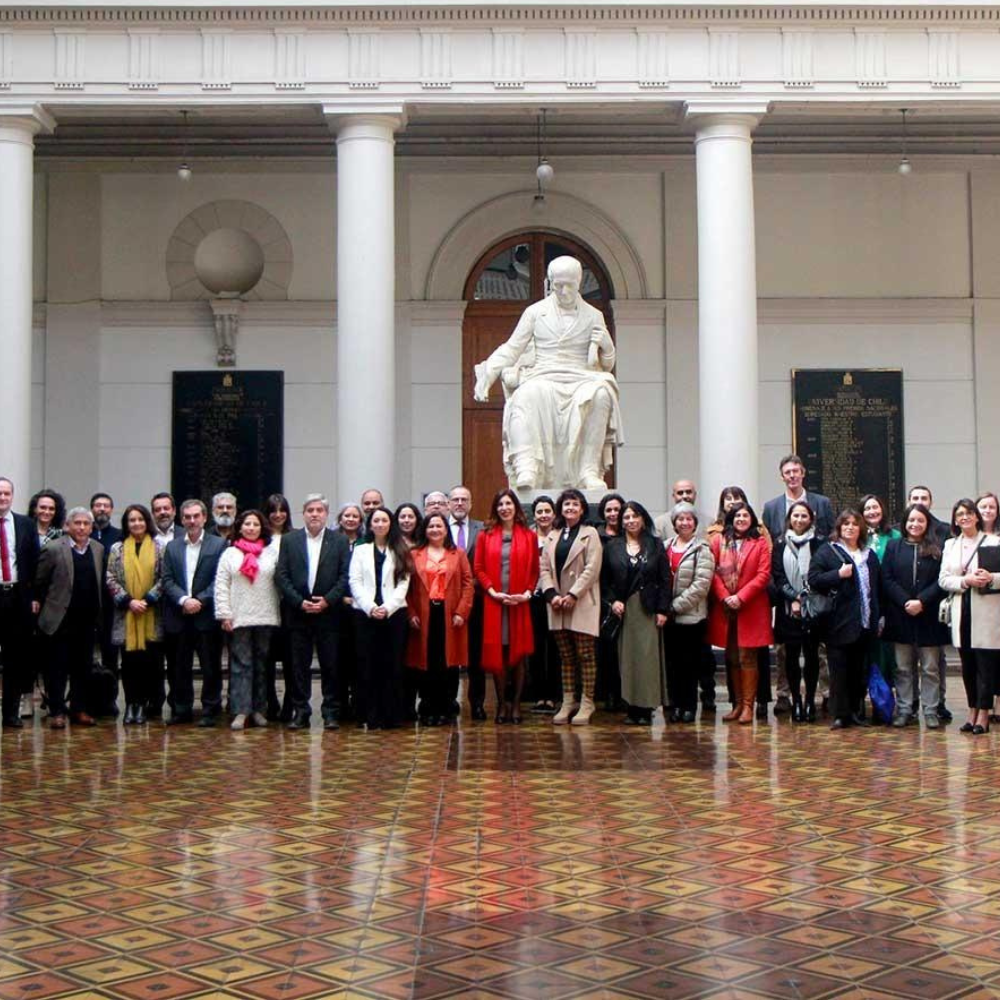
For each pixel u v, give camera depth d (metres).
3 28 14.22
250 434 18.02
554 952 4.50
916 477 18.16
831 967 4.34
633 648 9.92
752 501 14.32
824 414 18.16
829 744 8.98
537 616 10.77
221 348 18.03
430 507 10.16
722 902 5.09
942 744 8.96
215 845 6.07
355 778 7.77
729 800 7.05
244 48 14.31
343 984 4.20
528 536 10.04
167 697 10.71
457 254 18.16
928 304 18.20
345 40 14.34
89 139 17.62
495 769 8.04
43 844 6.11
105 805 7.00
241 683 9.94
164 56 14.28
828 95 14.39
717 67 14.36
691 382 18.08
